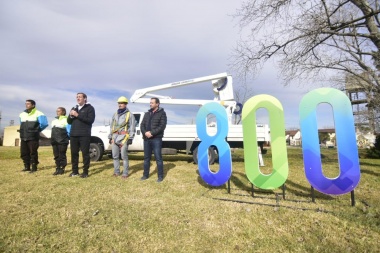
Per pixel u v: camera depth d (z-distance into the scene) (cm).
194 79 905
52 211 315
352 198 341
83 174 534
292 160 988
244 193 418
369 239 243
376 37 641
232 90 888
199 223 284
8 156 1152
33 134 610
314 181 353
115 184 468
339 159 340
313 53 769
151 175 570
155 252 220
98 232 256
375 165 825
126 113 539
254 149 382
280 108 371
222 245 234
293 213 314
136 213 313
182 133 830
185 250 224
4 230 254
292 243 236
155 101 503
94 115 546
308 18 672
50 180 500
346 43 790
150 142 508
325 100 348
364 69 793
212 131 805
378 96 773
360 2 632
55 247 224
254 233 259
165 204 352
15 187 438
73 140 541
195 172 616
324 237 248
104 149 861
